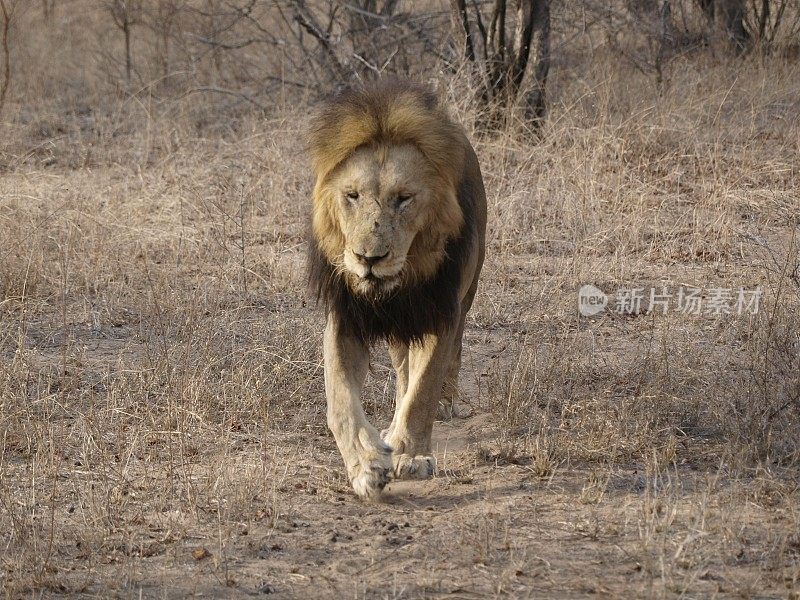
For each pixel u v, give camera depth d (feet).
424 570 23.76
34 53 101.81
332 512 27.12
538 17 65.36
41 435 30.58
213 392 34.35
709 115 65.51
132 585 23.39
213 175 62.44
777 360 34.73
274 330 39.45
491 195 55.93
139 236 51.98
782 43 79.92
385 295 28.09
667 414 32.60
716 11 81.61
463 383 37.40
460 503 27.48
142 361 37.40
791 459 29.48
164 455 30.81
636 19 76.38
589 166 56.59
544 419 31.86
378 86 28.37
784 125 65.51
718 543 24.52
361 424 27.89
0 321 40.32
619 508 26.73
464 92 64.85
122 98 86.99
